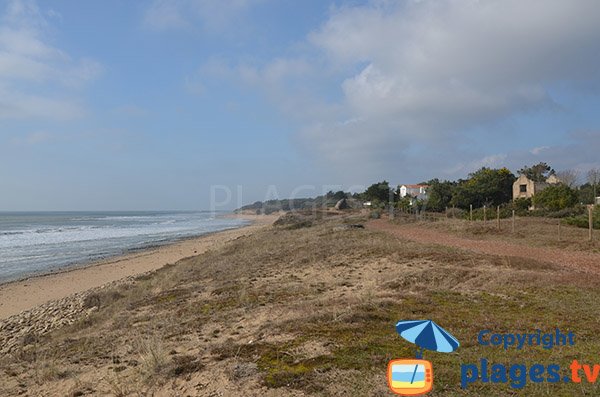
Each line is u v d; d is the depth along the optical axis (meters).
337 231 28.02
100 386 6.04
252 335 7.46
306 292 11.05
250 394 5.15
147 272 23.05
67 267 27.66
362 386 5.08
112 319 11.28
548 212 36.84
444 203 54.34
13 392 6.28
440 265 13.71
